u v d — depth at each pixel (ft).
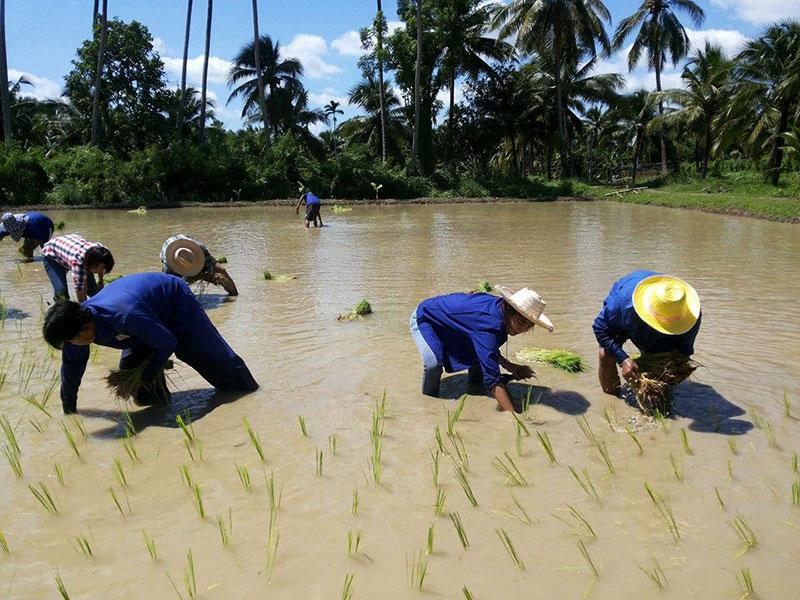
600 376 18.58
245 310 29.27
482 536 12.00
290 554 11.53
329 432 16.39
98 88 114.83
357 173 125.80
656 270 39.11
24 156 102.47
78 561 11.40
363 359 22.02
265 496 13.41
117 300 16.39
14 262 41.96
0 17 107.24
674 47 142.31
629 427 16.49
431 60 137.08
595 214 87.25
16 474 14.32
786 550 11.47
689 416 17.08
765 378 19.75
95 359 22.15
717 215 82.99
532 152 215.72
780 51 109.60
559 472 14.28
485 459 14.92
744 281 35.47
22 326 26.55
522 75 152.66
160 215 87.56
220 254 47.39
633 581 10.74
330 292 33.17
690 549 11.54
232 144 123.95
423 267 40.81
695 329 16.90
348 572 11.05
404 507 12.98
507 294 17.34
